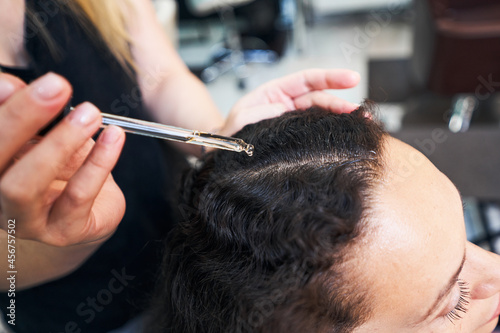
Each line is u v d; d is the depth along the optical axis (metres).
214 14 2.82
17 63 0.61
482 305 0.53
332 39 2.74
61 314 0.67
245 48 2.79
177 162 0.79
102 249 0.64
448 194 0.45
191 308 0.48
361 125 0.47
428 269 0.42
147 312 0.71
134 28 0.77
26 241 0.51
